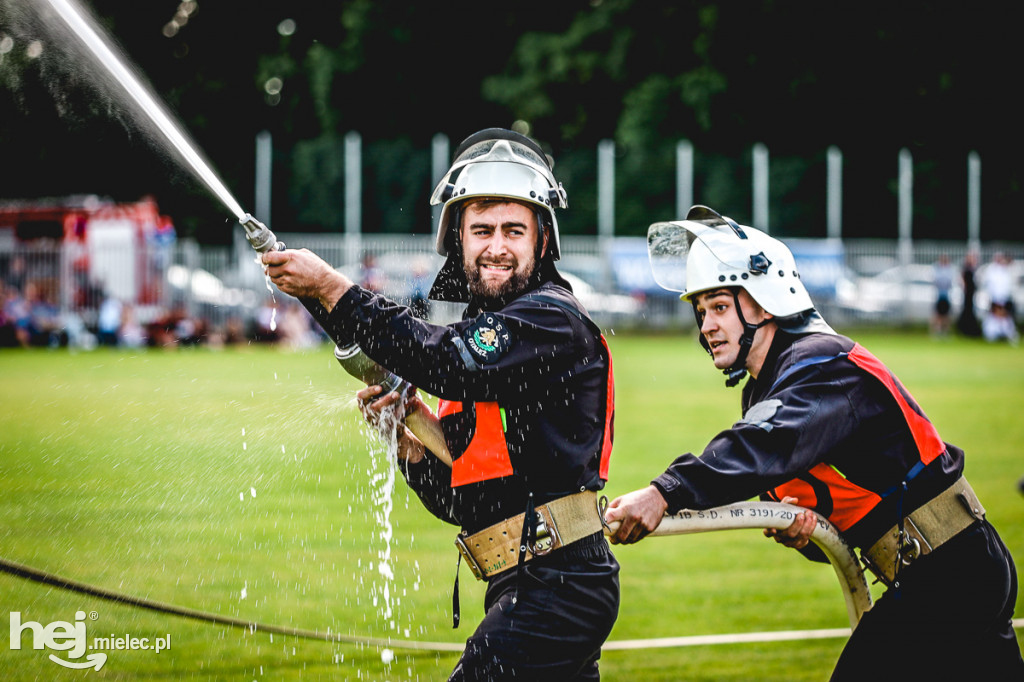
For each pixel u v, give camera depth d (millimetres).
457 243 7637
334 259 62312
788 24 70500
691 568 15664
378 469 21219
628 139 73062
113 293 55312
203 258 59500
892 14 69875
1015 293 66938
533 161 7352
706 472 7074
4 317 53594
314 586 13703
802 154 72000
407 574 14492
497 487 7016
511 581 7012
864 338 63062
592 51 75625
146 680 10453
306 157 62938
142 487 18828
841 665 7844
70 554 14516
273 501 18312
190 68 65125
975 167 67750
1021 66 69188
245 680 10578
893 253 66875
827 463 7715
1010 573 7891
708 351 8281
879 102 70938
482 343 6691
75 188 53000
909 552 7645
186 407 28438
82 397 31250
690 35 74062
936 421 28281
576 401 7004
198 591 13188
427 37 78188
